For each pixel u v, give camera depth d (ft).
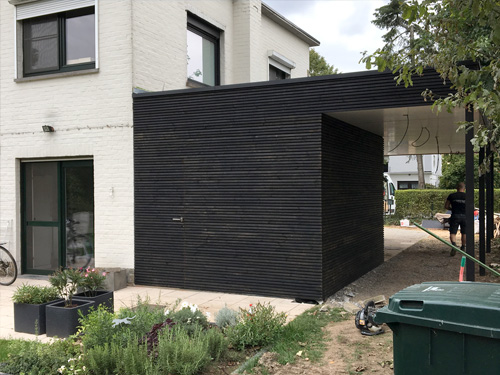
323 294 23.20
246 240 24.75
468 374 9.55
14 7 31.32
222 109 25.27
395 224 66.95
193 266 26.07
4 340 17.81
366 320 17.84
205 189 25.73
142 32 28.68
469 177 20.42
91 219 29.96
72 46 30.25
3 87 31.65
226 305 20.92
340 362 15.35
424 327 10.03
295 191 23.65
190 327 16.21
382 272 30.76
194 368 13.83
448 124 27.53
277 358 15.74
